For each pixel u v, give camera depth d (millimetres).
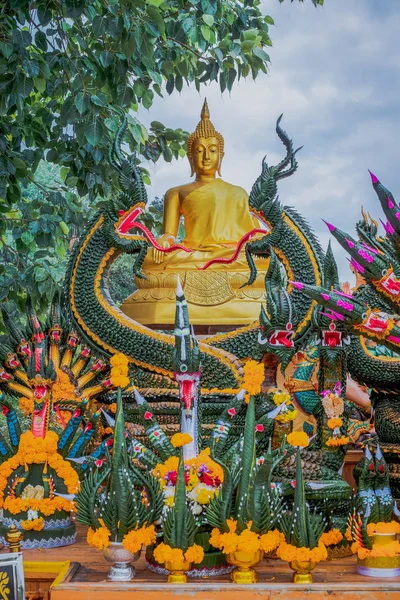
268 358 4539
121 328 5121
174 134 8562
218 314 5559
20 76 6422
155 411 4855
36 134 7574
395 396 5230
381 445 5145
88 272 5270
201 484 3703
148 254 5930
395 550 3689
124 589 3414
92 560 4035
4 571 3443
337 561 4016
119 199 5285
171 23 7336
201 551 3490
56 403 4965
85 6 6391
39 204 7891
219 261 5137
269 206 4984
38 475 4387
